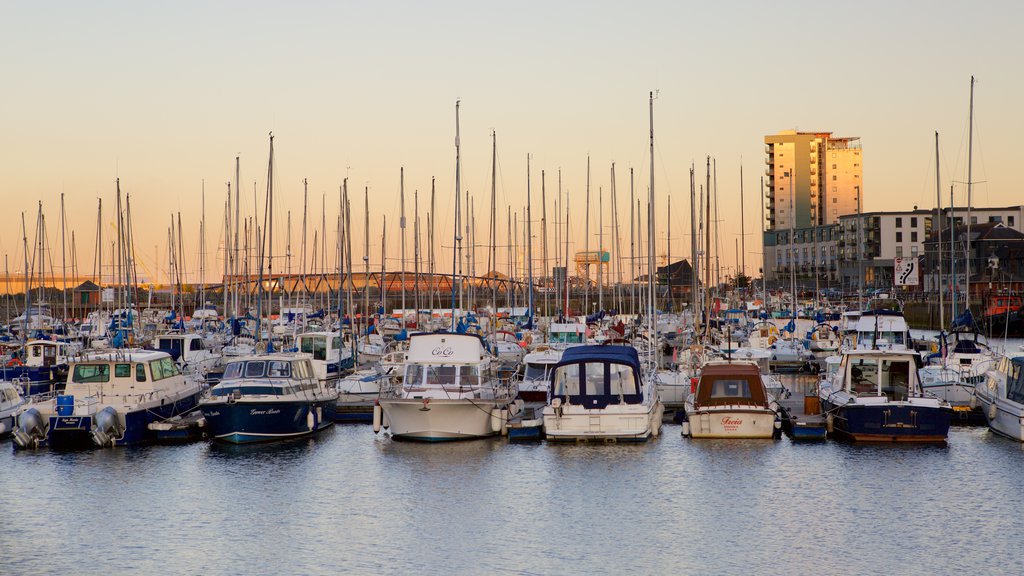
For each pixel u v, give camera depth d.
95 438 40.88
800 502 32.62
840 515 31.17
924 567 26.59
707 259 65.62
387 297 142.62
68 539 29.41
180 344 65.44
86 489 34.81
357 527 30.48
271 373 43.69
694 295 66.88
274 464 38.41
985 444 40.84
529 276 81.31
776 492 33.78
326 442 42.53
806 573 26.25
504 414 43.12
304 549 28.45
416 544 28.83
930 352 60.78
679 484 34.91
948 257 131.38
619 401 41.94
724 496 33.38
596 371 42.31
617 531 29.91
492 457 39.16
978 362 53.53
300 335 64.38
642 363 53.00
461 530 30.12
